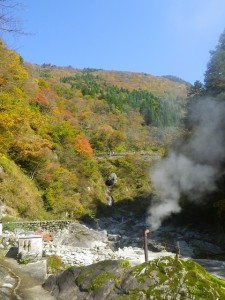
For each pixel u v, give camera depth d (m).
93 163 36.75
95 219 26.48
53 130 30.41
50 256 8.12
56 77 98.00
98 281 4.23
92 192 32.28
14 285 5.62
